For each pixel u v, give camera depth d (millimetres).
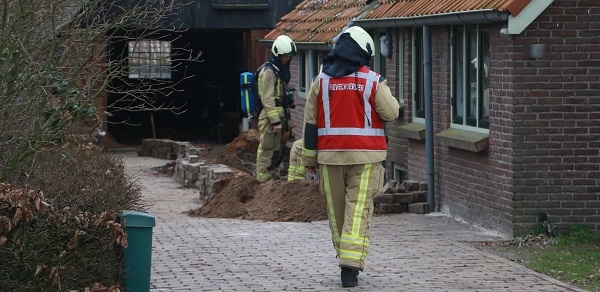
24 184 10266
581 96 14219
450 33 16641
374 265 12266
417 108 18922
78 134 14961
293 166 18750
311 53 25312
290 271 11906
